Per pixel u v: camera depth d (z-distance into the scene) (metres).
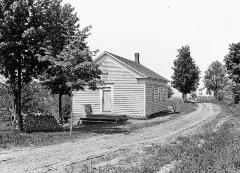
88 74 22.22
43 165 12.19
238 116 36.69
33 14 21.31
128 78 33.75
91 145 17.25
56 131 22.89
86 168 11.47
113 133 22.56
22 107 32.47
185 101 74.94
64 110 35.12
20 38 20.92
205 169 10.97
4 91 31.36
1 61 21.28
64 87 24.64
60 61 21.34
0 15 20.69
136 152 14.95
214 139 18.02
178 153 13.95
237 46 50.34
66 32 24.11
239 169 11.23
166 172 10.94
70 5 25.20
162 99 42.44
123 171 10.88
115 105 34.00
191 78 73.81
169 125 27.83
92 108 34.66
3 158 13.47
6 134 18.73
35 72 23.03
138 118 33.12
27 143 17.22
